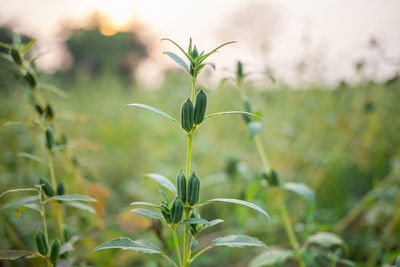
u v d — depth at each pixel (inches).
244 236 56.8
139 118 261.4
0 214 98.0
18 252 60.1
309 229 99.9
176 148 188.9
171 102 218.5
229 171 128.8
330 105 173.0
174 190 56.8
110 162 200.2
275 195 96.1
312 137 176.1
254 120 93.4
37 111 81.7
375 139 165.3
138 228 109.9
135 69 454.0
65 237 74.0
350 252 119.0
